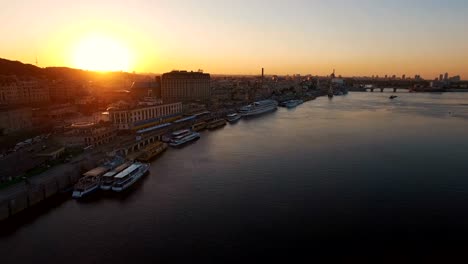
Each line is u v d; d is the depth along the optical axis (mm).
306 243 73062
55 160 119875
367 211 88938
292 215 86562
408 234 77062
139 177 115250
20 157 120688
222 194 101062
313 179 114438
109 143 156000
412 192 102375
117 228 80062
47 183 97188
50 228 80125
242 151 155750
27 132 165875
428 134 198250
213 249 70688
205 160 139875
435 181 112125
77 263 66125
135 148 156000
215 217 85562
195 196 99750
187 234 77062
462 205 92688
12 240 74812
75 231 78625
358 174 119875
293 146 166000
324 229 79250
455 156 145250
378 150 157000
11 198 85938
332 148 161125
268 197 98438
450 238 75250
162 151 156125
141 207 92125
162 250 70438
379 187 106625
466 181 112062
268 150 157500
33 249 71188
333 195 99938
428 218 84938
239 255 68438
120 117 182250
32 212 88625
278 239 74750
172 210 90000
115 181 104688
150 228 80000
